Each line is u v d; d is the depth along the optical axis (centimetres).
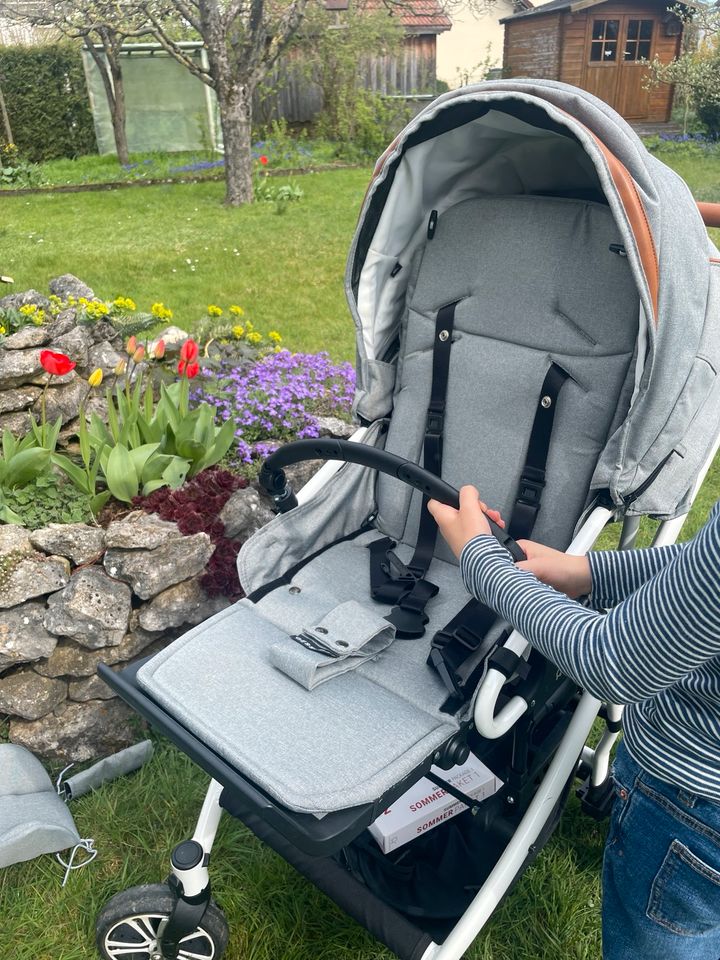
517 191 214
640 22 1636
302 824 130
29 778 231
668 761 129
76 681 249
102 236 873
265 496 309
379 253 205
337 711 153
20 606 241
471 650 169
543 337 197
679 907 136
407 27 1628
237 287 684
